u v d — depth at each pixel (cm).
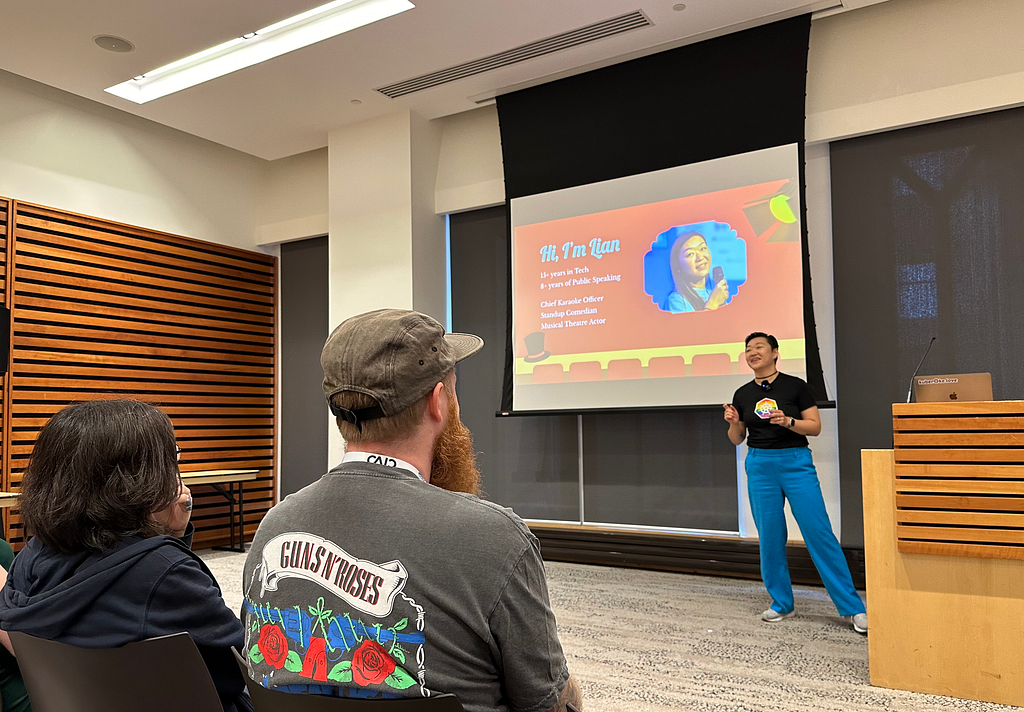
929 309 441
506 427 584
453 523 92
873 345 456
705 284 489
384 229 593
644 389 505
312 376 700
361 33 469
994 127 430
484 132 597
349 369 101
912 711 254
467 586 89
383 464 100
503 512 96
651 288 508
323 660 90
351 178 613
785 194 466
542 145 551
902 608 276
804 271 456
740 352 474
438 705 79
